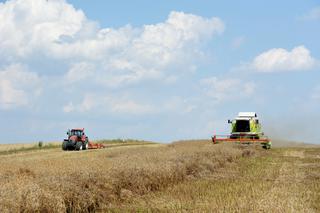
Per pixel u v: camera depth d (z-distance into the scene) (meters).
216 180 22.84
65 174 18.08
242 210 14.84
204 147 35.19
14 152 51.56
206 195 18.16
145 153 29.58
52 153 45.16
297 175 24.70
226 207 15.34
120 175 19.22
